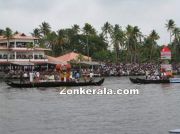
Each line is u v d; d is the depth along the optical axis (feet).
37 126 169.99
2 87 360.48
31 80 354.33
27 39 545.44
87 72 528.63
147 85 375.86
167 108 216.74
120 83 405.18
